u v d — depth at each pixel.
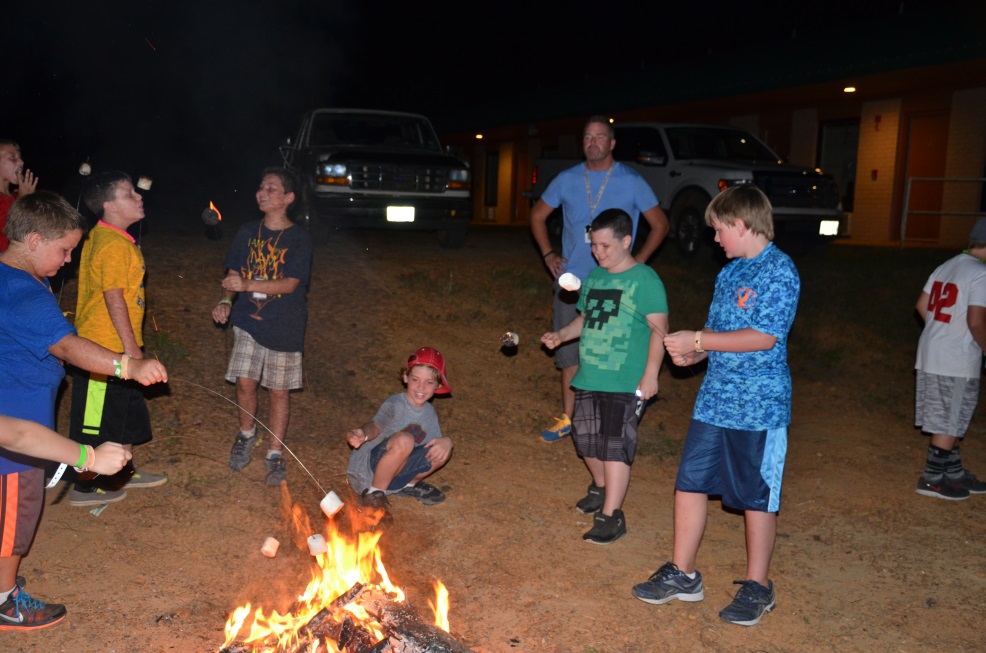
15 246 3.62
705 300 10.56
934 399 6.18
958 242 17.25
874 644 4.21
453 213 11.71
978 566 5.12
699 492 4.41
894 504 6.10
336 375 7.61
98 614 4.11
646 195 6.21
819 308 10.94
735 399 4.19
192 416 6.53
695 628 4.30
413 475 5.63
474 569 4.84
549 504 5.85
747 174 12.39
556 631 4.21
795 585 4.80
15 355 3.54
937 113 17.56
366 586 3.63
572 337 5.30
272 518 5.29
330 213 11.05
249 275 5.53
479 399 7.70
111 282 4.65
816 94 19.09
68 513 5.13
